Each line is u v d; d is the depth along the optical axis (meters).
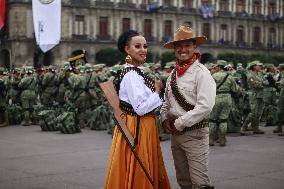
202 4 79.81
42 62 65.50
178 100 6.66
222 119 14.80
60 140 16.16
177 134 6.72
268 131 18.83
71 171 11.00
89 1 69.56
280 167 11.52
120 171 6.11
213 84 6.55
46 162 12.12
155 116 6.41
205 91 6.43
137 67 6.34
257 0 86.38
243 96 18.20
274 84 20.58
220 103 14.67
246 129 18.59
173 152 7.00
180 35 6.62
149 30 74.94
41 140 16.17
